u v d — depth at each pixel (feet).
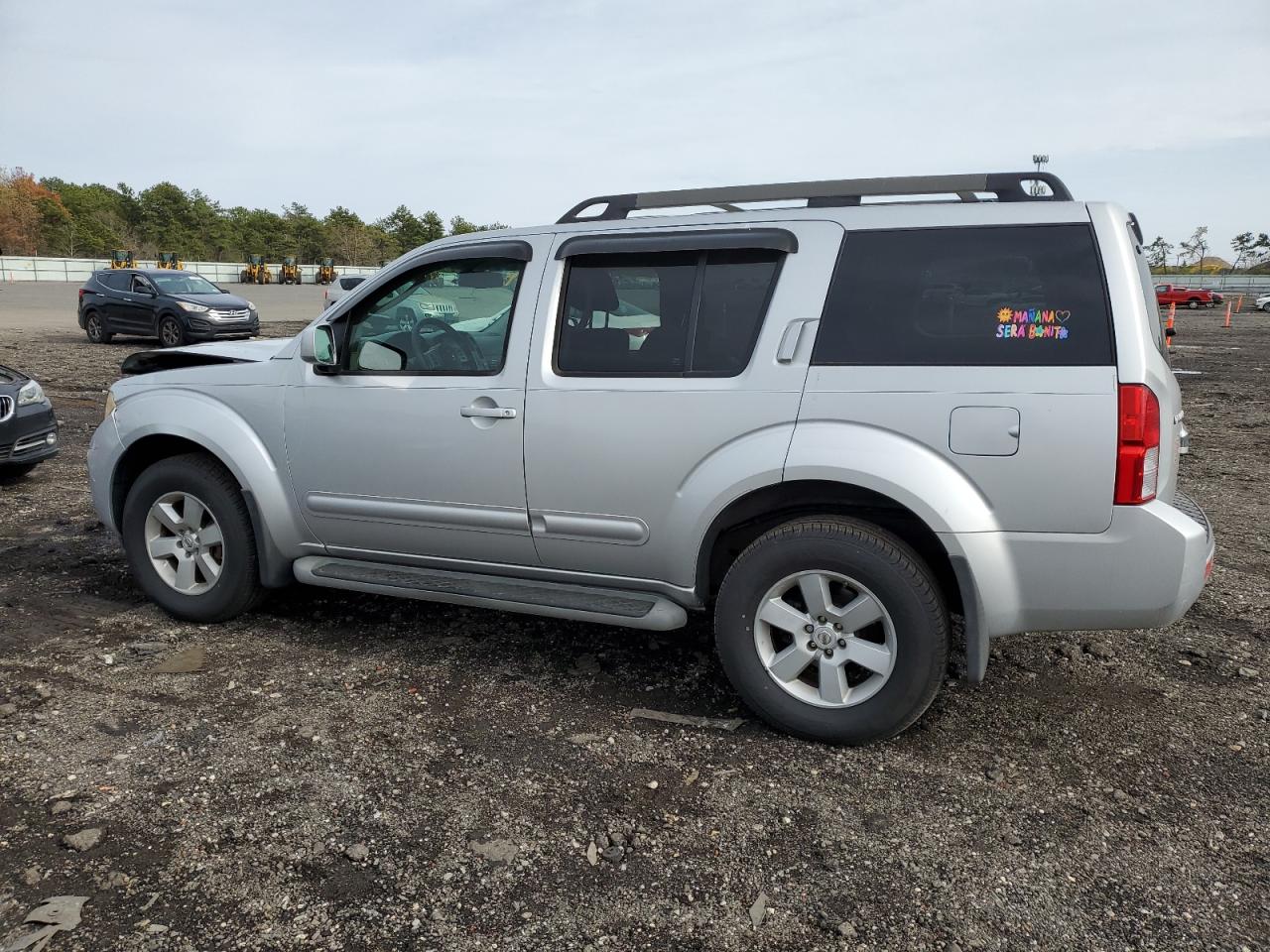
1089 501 9.67
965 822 9.36
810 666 11.29
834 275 10.67
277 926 7.74
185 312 61.16
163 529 14.80
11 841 8.84
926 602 10.25
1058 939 7.66
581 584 12.42
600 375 11.67
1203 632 14.62
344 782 9.97
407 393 12.75
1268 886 8.36
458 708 11.82
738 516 11.25
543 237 12.29
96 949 7.43
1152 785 10.09
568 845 8.91
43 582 16.53
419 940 7.60
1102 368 9.60
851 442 10.32
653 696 12.27
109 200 403.34
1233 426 36.88
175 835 8.97
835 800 9.74
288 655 13.47
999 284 10.07
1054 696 12.32
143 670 12.85
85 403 38.99
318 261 411.54
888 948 7.55
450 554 13.05
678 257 11.44
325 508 13.60
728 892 8.24
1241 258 380.17
